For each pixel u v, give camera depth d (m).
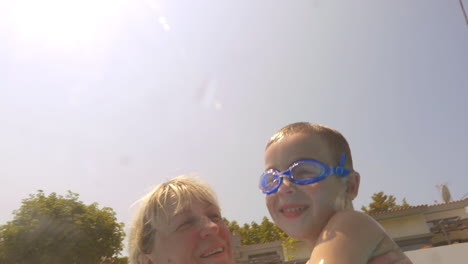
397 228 10.99
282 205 0.52
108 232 14.53
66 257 13.27
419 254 4.91
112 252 14.55
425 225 10.86
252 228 23.42
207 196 0.75
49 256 12.92
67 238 13.48
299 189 0.51
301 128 0.55
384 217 11.06
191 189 0.73
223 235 0.75
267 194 0.55
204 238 0.69
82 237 13.70
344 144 0.56
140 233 0.74
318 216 0.50
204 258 0.68
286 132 0.56
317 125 0.56
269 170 0.54
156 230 0.71
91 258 13.70
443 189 12.53
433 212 11.25
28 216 13.60
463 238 11.27
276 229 22.75
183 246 0.68
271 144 0.56
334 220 0.46
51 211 13.81
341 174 0.53
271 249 12.04
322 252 0.41
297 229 0.51
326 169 0.51
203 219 0.70
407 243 10.78
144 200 0.75
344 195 0.53
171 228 0.69
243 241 22.70
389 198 23.50
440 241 11.38
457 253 4.79
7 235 12.94
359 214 0.47
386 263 0.44
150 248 0.72
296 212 0.51
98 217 14.62
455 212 11.20
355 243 0.42
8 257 12.70
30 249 12.97
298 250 11.86
